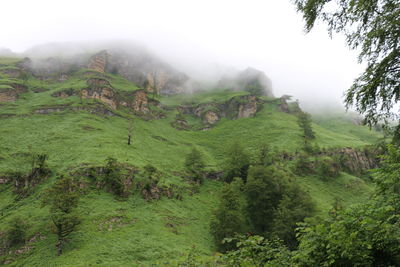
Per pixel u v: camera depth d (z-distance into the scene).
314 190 77.50
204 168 88.75
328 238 6.35
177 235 45.97
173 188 65.69
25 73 152.50
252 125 149.75
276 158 95.62
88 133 86.19
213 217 52.34
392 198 6.85
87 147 73.00
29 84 137.75
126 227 43.97
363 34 8.70
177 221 51.88
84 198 49.22
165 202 58.28
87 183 53.88
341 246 6.13
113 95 130.00
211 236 50.34
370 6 8.05
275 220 50.03
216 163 98.88
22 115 94.81
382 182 7.49
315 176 87.19
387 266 5.91
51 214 37.62
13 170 58.47
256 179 62.41
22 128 84.06
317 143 114.38
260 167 66.00
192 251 15.34
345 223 6.57
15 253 36.34
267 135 129.12
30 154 66.56
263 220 56.88
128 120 120.62
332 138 127.50
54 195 42.44
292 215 48.66
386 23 7.89
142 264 34.19
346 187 81.25
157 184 62.28
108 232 41.31
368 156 104.88
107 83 139.50
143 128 118.69
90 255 34.56
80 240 38.22
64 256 34.50
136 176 61.69
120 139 90.06
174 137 125.69
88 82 136.38
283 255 7.25
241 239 7.62
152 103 170.38
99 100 121.50
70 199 40.59
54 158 64.94
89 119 99.75
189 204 62.28
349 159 101.56
